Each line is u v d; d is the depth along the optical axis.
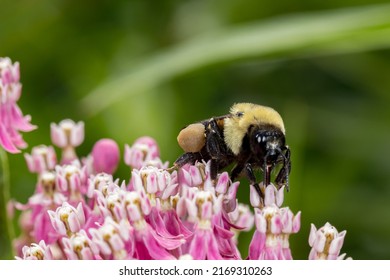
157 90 0.21
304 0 0.22
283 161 0.17
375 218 0.21
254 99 0.22
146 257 0.16
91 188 0.17
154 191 0.16
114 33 0.22
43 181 0.17
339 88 0.22
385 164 0.21
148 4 0.22
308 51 0.20
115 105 0.21
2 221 0.18
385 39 0.19
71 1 0.22
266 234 0.16
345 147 0.21
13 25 0.22
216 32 0.21
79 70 0.22
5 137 0.17
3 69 0.18
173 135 0.21
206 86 0.22
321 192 0.20
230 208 0.16
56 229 0.16
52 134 0.18
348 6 0.22
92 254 0.16
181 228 0.16
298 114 0.21
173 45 0.22
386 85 0.22
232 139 0.17
